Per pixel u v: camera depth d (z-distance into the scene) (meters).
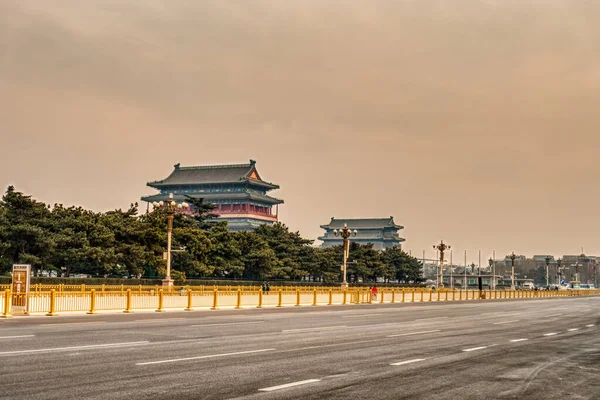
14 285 34.38
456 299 89.94
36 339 20.50
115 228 70.75
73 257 65.38
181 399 11.23
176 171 172.50
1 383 12.48
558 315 45.94
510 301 85.25
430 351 20.12
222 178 166.88
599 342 24.53
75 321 29.59
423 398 11.98
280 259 102.50
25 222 62.84
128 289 39.75
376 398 11.82
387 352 19.48
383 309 51.81
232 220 160.75
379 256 130.38
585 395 12.73
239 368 15.19
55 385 12.35
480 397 12.23
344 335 25.12
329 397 11.77
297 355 18.08
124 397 11.31
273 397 11.60
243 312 42.06
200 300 46.47
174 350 18.47
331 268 111.56
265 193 177.00
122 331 24.25
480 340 24.50
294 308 50.09
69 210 68.75
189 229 80.94
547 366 17.08
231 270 88.31
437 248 98.38
